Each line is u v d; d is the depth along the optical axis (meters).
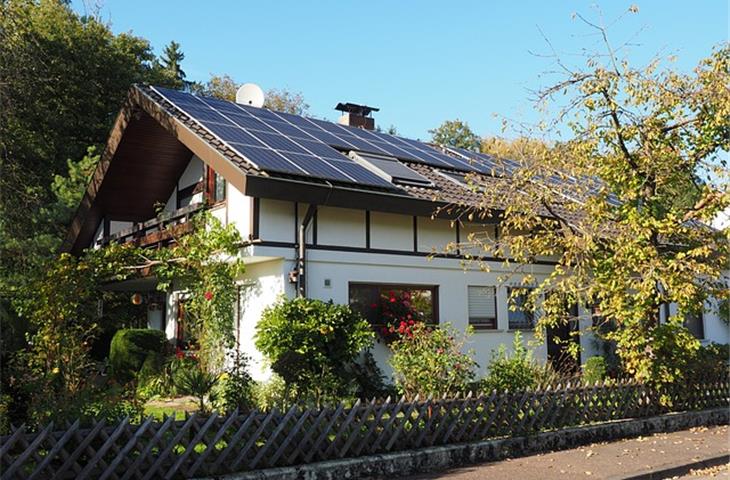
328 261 12.77
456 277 14.70
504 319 15.45
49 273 12.80
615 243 10.95
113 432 6.35
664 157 10.83
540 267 16.02
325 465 7.24
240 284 13.57
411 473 7.77
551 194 11.52
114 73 27.47
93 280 13.60
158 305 17.95
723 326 20.48
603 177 11.55
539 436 9.10
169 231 14.33
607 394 10.32
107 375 15.44
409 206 13.09
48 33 24.02
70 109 25.98
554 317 11.44
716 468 8.43
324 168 12.46
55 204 20.52
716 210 10.89
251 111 16.12
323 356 11.19
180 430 6.65
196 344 14.71
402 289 13.92
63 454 6.04
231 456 6.93
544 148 11.36
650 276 10.14
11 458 5.84
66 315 12.53
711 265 10.90
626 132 10.98
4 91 15.68
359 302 13.27
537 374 11.82
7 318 12.83
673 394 11.23
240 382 10.55
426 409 8.36
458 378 10.51
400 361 10.84
